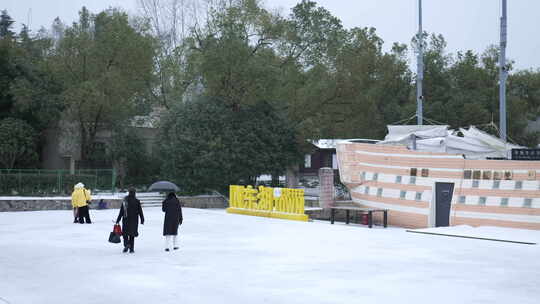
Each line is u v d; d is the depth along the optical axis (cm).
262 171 3719
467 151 2689
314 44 4122
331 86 3834
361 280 1112
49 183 3391
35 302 928
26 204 3006
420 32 3109
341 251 1527
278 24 3897
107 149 4094
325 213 3117
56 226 2205
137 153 4141
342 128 4056
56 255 1458
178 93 4131
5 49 3875
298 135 3803
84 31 4006
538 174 2181
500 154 2617
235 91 3709
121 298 957
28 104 3738
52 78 4016
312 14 4116
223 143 3588
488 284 1075
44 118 3847
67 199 3138
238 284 1074
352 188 2845
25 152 3816
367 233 1980
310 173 5362
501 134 2645
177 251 1534
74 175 3484
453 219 2386
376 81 4525
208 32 3888
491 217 2278
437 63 5053
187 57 3984
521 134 4859
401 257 1418
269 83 3591
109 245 1658
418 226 2508
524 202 2198
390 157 2666
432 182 2481
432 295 977
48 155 4278
